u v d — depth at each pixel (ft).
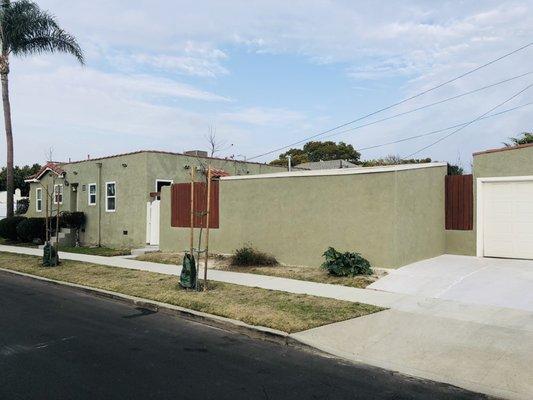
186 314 29.94
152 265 49.96
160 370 20.06
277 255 48.57
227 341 24.82
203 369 20.27
